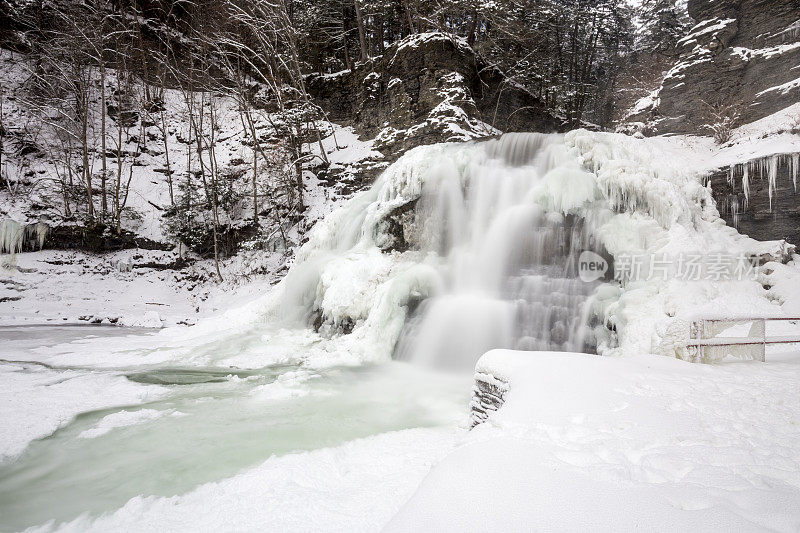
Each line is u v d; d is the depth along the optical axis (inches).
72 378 333.7
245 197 957.8
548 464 109.0
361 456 185.8
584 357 212.5
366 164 881.5
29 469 182.9
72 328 599.5
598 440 125.3
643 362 218.4
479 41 984.9
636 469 106.6
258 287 800.3
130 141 1071.6
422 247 487.5
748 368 225.1
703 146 682.8
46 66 1034.7
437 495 94.6
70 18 1000.2
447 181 502.9
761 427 135.9
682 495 91.3
